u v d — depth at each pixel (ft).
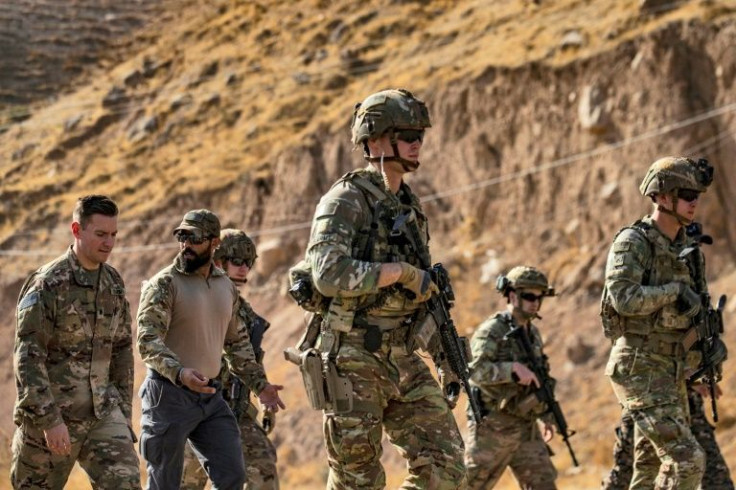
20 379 21.65
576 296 91.81
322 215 20.65
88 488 47.96
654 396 27.66
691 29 98.27
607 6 116.06
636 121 98.27
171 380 24.03
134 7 213.25
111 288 22.98
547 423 34.73
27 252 139.23
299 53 159.43
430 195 110.52
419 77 122.93
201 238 24.98
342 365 20.81
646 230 27.81
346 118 122.72
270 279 113.80
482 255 102.22
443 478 20.80
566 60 105.60
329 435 21.04
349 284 20.07
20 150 166.09
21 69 196.03
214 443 25.12
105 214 22.48
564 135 103.19
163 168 142.51
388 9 158.20
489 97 110.01
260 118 141.69
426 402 21.16
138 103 167.63
